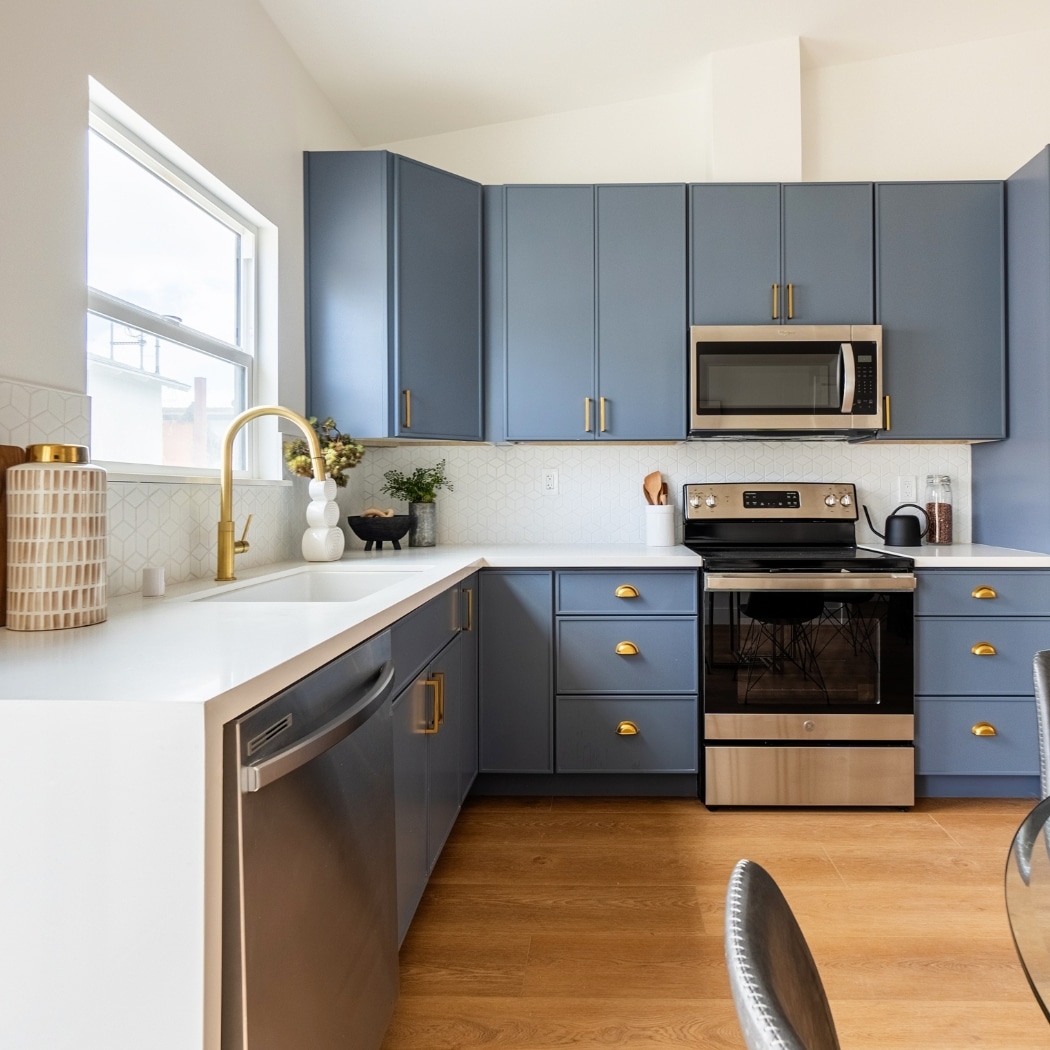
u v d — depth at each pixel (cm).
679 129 327
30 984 83
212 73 212
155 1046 82
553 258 296
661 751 266
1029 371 280
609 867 220
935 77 320
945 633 262
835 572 256
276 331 257
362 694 126
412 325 279
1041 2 293
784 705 260
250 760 88
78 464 129
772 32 297
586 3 260
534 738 267
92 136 176
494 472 329
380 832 133
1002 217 293
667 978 169
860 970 171
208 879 81
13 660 100
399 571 232
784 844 234
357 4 246
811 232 293
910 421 294
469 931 188
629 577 266
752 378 286
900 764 258
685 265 294
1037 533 277
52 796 82
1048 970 75
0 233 136
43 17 146
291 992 96
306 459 252
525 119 329
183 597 168
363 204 277
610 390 296
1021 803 266
